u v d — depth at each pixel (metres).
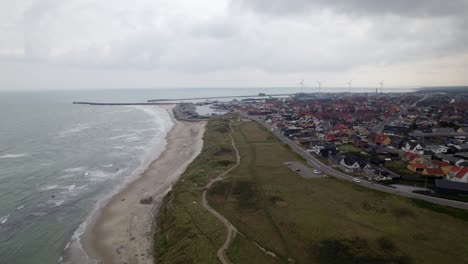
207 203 51.66
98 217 52.53
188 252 37.38
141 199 59.16
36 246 43.56
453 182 54.72
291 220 45.03
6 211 54.69
